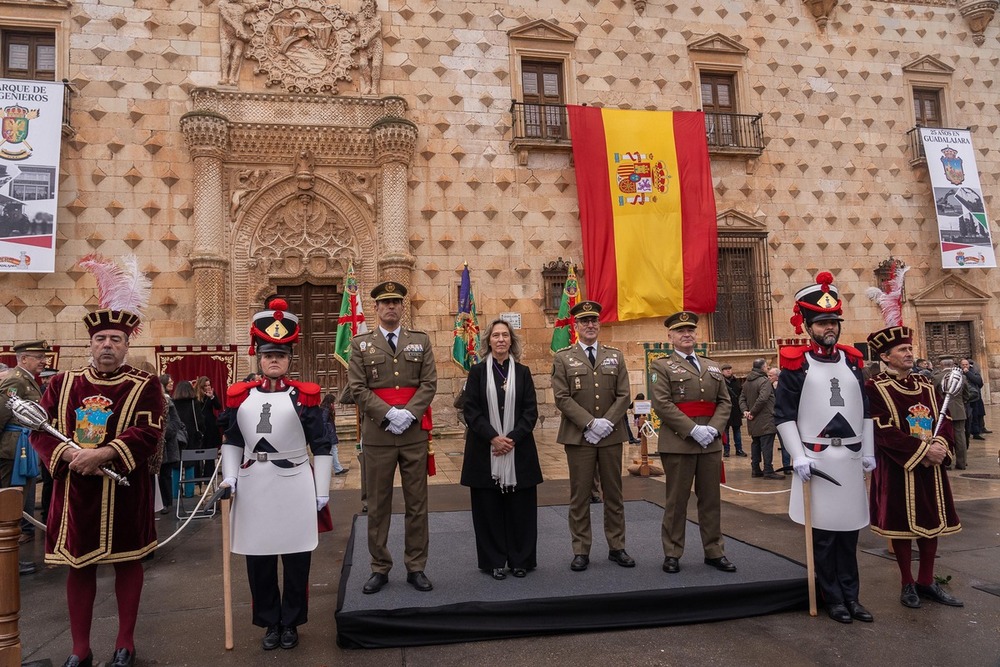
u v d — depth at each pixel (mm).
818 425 4793
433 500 9016
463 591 4871
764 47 19500
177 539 7418
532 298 17250
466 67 17438
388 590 4941
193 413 9812
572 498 5645
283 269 16078
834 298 4941
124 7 15539
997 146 20812
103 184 15109
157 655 4230
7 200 14008
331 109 16266
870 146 19953
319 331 16359
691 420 5430
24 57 15242
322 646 4359
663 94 18641
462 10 17531
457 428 16047
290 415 4445
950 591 5105
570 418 5621
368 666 4031
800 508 4902
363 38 16672
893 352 5109
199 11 15945
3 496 3494
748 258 18859
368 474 5188
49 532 4023
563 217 17672
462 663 4051
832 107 19812
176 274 15297
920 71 20484
